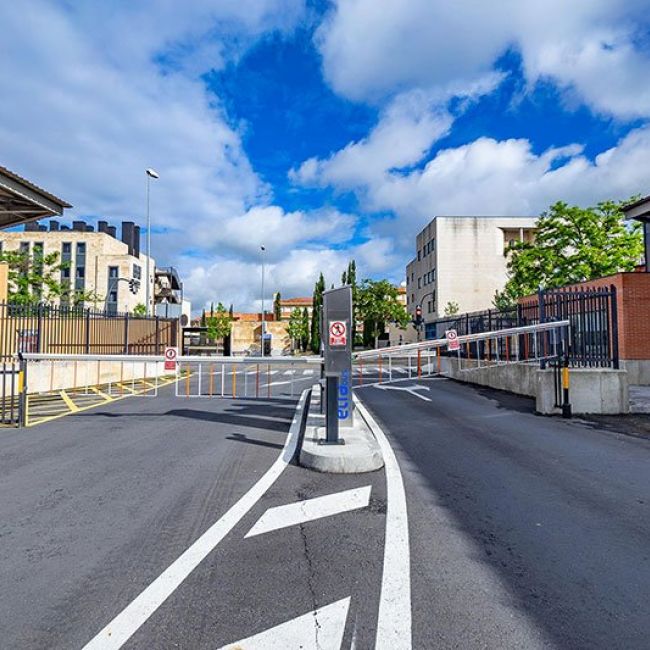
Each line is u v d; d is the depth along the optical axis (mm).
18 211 15180
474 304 51594
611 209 23531
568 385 9258
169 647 2328
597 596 2797
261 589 2877
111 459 6102
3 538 3666
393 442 7020
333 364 6094
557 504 4375
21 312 13797
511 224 52312
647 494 4656
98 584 2957
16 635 2438
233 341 62219
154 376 20406
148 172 28844
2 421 8867
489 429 7996
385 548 3445
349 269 54562
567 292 10000
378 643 2348
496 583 2945
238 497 4609
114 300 50906
